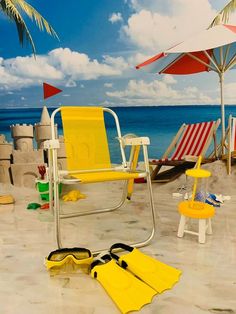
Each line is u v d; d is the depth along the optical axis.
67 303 1.27
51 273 1.52
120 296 1.28
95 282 1.45
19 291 1.37
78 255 1.60
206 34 3.20
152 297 1.29
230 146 3.40
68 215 2.49
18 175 3.79
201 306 1.23
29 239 2.02
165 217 2.48
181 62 4.06
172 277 1.45
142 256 1.63
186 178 3.56
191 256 1.72
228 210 2.64
